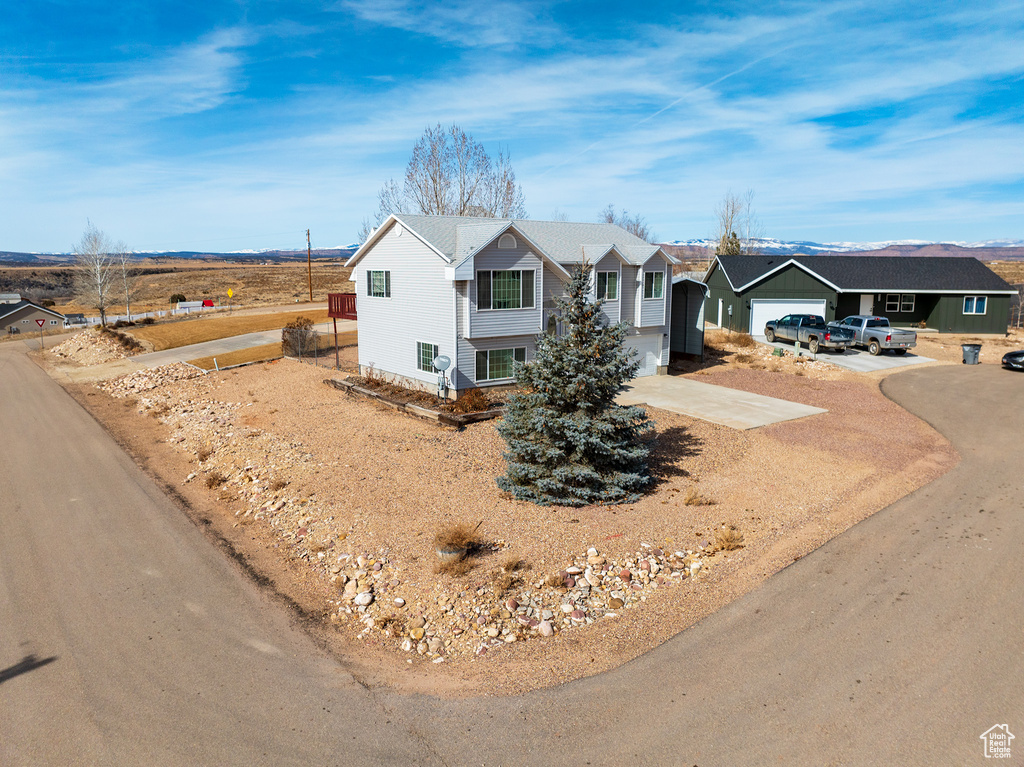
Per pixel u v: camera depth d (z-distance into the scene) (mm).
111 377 35062
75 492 16406
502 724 7336
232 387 29406
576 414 13945
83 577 11586
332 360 33969
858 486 14789
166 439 22094
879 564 10812
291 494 15297
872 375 28859
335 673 8539
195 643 9336
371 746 7027
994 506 13273
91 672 8625
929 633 8695
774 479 15406
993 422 20516
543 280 24500
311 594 10891
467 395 22141
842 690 7574
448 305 22734
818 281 39812
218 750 7012
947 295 40125
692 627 9219
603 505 13930
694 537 12227
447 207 52406
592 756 6715
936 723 6953
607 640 9062
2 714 7750
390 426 20672
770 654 8398
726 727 7047
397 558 11664
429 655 8969
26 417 25672
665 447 17875
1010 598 9523
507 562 11141
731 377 28328
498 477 14836
